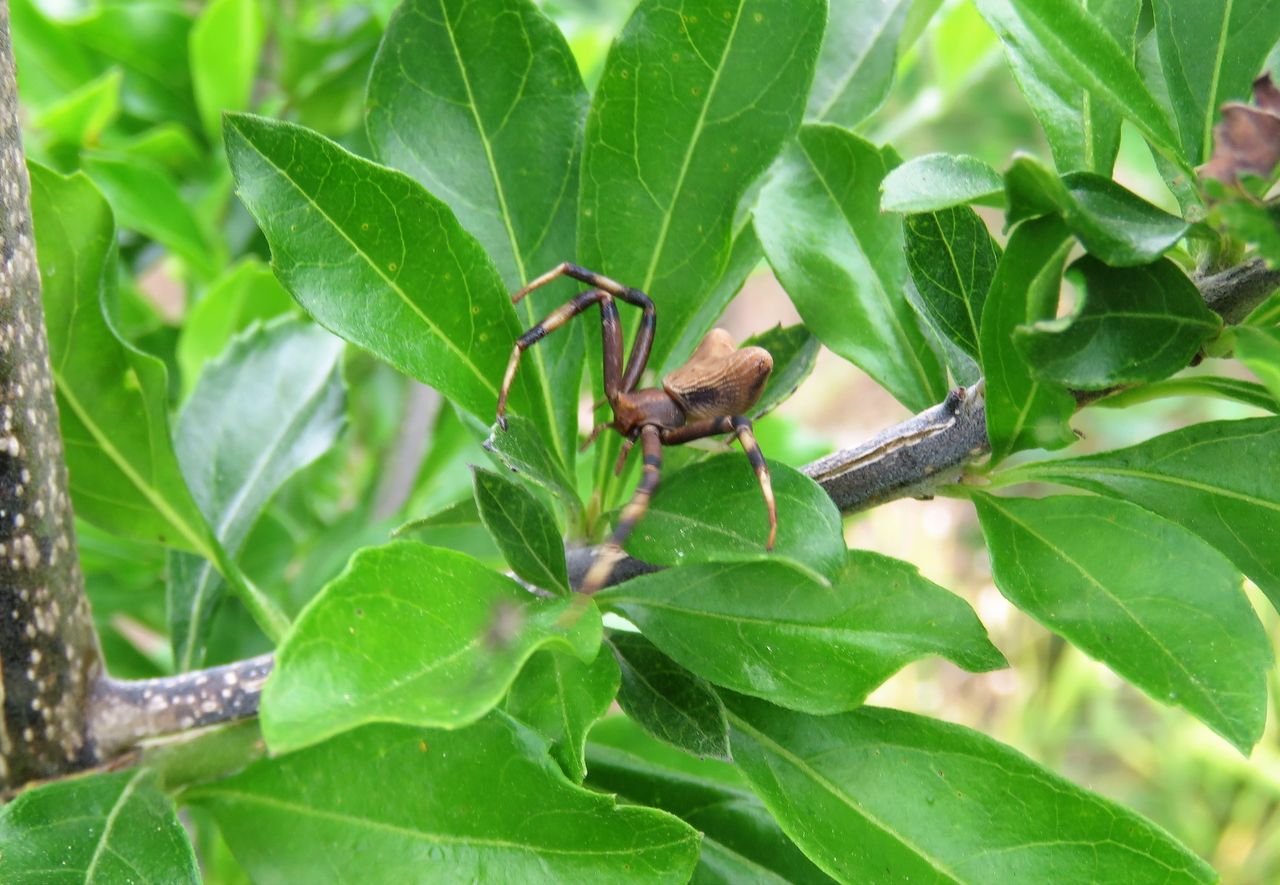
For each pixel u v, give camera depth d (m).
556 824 0.10
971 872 0.10
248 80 0.20
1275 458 0.11
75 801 0.11
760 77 0.12
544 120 0.12
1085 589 0.10
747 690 0.11
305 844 0.11
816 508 0.10
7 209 0.10
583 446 0.12
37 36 0.20
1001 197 0.10
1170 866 0.10
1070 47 0.10
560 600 0.10
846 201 0.13
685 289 0.12
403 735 0.11
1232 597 0.10
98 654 0.12
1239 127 0.09
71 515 0.11
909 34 0.14
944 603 0.11
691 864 0.10
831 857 0.10
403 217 0.11
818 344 0.12
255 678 0.11
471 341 0.11
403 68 0.12
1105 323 0.10
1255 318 0.10
